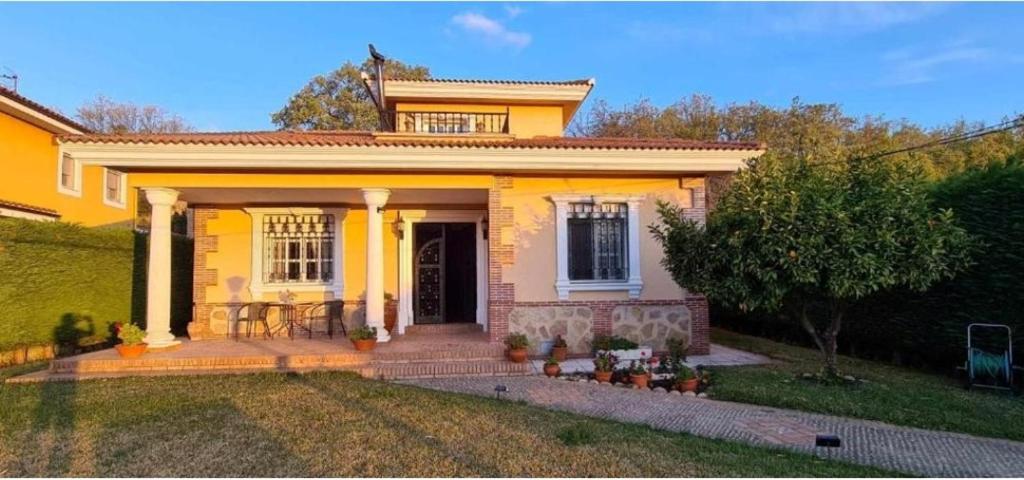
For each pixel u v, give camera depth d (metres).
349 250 12.81
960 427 6.17
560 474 4.64
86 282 12.26
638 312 10.79
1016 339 8.07
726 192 8.81
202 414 6.51
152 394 7.52
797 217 7.54
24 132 14.12
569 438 5.57
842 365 9.83
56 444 5.44
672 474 4.63
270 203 12.59
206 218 12.46
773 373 8.88
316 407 6.82
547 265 10.78
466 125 14.70
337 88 33.22
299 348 10.45
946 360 9.27
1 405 6.97
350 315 12.70
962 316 8.78
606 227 11.11
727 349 11.82
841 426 6.25
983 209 8.63
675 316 10.84
